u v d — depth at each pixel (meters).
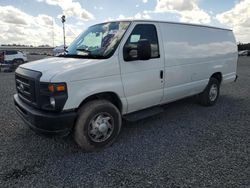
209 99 6.67
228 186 3.04
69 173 3.38
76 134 3.86
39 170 3.45
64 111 3.62
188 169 3.44
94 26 5.16
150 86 4.73
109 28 4.68
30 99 3.91
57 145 4.26
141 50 4.03
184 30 5.52
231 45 7.29
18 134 4.76
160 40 4.90
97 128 4.00
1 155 3.89
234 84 10.92
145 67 4.57
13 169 3.48
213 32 6.49
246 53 50.81
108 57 4.07
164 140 4.48
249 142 4.38
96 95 4.07
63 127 3.63
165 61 4.96
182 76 5.47
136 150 4.07
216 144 4.29
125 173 3.36
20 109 4.23
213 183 3.10
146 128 5.10
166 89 5.11
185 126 5.22
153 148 4.14
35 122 3.66
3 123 5.40
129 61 4.30
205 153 3.93
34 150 4.07
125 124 5.32
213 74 6.68
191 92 5.94
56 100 3.51
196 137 4.61
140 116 4.62
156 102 5.05
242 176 3.25
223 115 6.02
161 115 5.99
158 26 4.92
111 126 4.20
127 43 4.29
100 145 4.08
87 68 3.79
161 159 3.75
